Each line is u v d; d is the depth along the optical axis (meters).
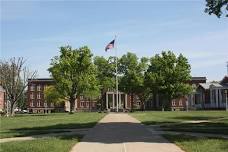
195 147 18.73
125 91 117.06
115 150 18.25
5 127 35.81
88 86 88.25
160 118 48.97
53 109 144.00
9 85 88.25
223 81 99.31
